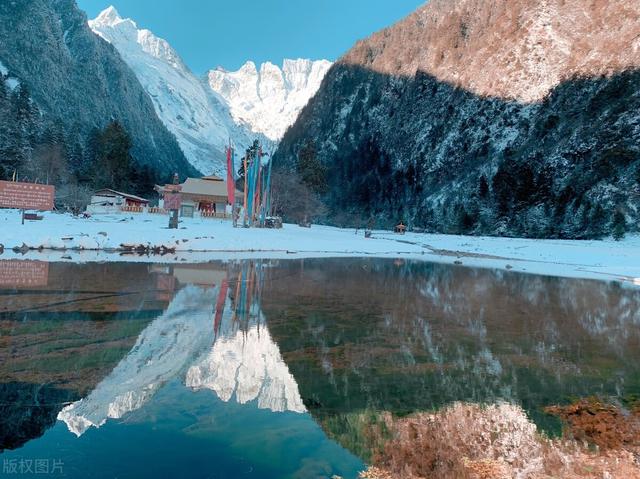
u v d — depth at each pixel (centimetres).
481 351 762
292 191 6969
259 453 382
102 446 383
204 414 460
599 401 539
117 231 2747
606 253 3778
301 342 767
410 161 10025
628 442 430
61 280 1301
